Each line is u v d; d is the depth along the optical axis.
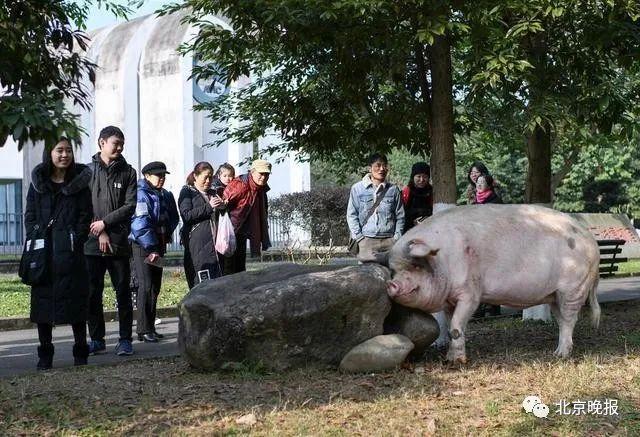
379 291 7.70
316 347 7.54
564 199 40.78
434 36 8.65
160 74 32.84
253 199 10.88
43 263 8.13
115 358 9.39
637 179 40.44
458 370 7.73
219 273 10.71
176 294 16.52
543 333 10.26
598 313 8.63
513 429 5.82
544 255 8.23
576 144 14.09
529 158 11.92
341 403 6.48
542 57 10.14
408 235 8.07
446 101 9.37
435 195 9.42
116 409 6.46
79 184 8.25
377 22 8.64
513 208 8.47
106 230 9.39
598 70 10.58
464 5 8.57
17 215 27.39
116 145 9.47
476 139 18.61
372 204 9.81
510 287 8.15
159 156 32.91
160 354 9.70
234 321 7.39
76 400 6.77
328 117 11.77
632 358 8.28
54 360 9.61
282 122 12.01
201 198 10.70
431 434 5.68
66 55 8.45
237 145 33.31
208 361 7.59
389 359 7.55
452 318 8.07
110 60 33.59
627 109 10.98
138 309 10.73
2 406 6.59
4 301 15.17
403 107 11.34
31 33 7.41
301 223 31.22
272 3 8.45
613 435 5.73
